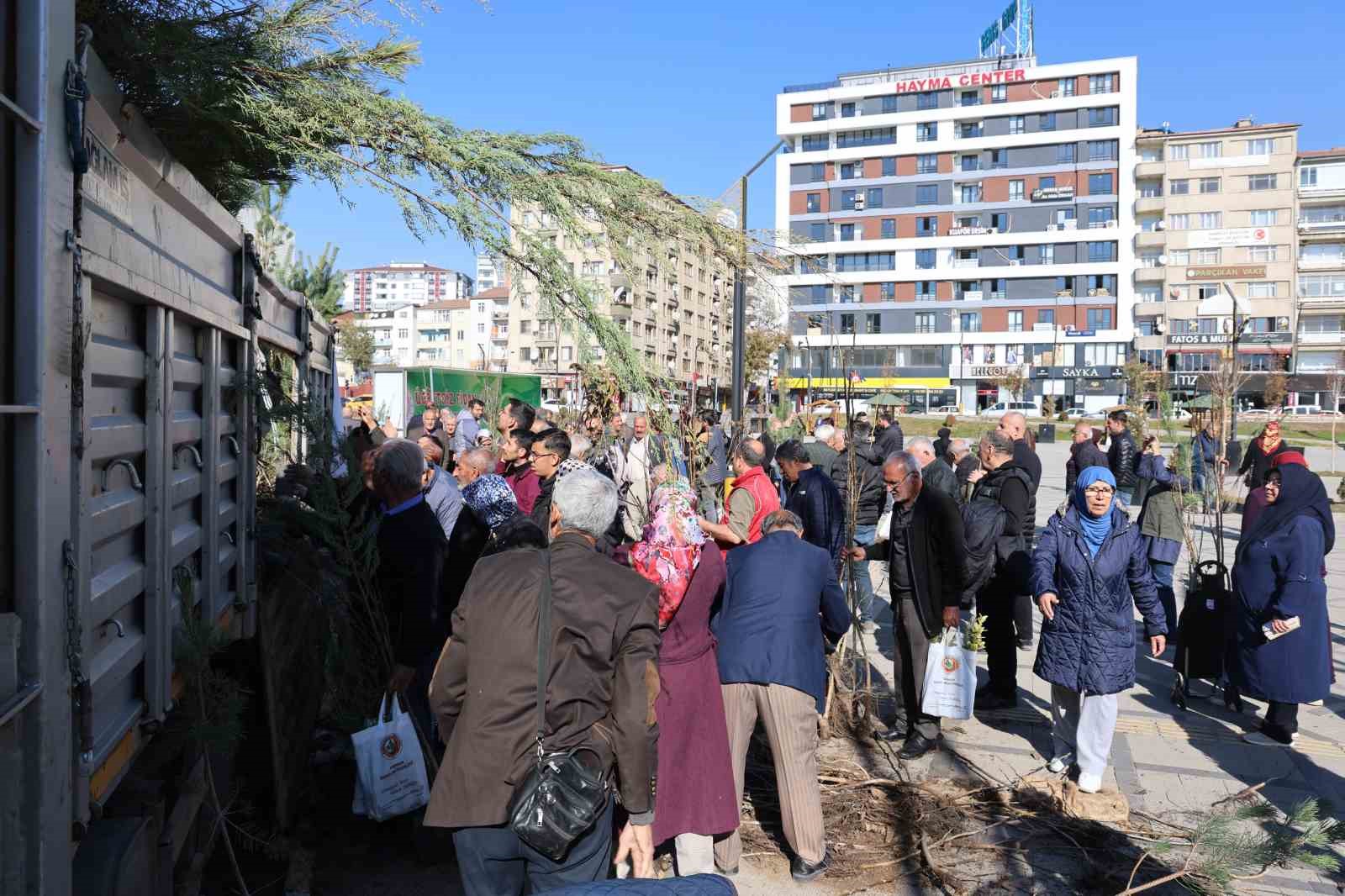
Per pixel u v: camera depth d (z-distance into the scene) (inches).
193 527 132.6
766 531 173.8
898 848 172.1
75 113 82.3
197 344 138.2
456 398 922.7
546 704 102.3
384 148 147.3
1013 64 2960.1
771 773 205.5
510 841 101.8
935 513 214.5
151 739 121.8
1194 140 2765.7
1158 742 231.6
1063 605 193.2
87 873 95.3
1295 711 229.0
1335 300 2763.3
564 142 155.6
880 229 2967.5
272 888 147.7
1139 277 2812.5
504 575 108.1
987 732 239.9
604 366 160.2
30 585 75.8
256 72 141.6
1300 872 166.6
